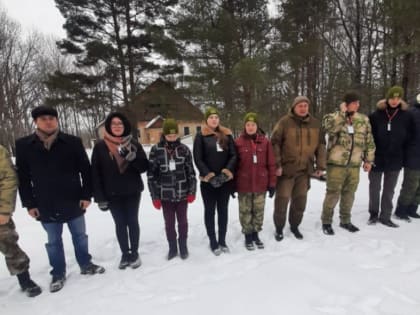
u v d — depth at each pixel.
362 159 3.61
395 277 2.44
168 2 11.22
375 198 3.78
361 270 2.58
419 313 1.99
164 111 12.23
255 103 9.23
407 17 6.44
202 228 3.89
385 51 7.92
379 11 8.27
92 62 11.60
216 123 3.05
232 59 8.85
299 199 3.42
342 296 2.18
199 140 3.06
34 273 2.96
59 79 11.77
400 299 2.13
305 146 3.29
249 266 2.80
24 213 4.86
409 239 3.26
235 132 8.70
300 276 2.45
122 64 11.66
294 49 9.16
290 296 2.18
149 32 11.12
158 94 11.88
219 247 3.23
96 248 3.42
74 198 2.72
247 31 9.19
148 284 2.59
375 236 3.39
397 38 7.84
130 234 2.98
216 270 2.77
